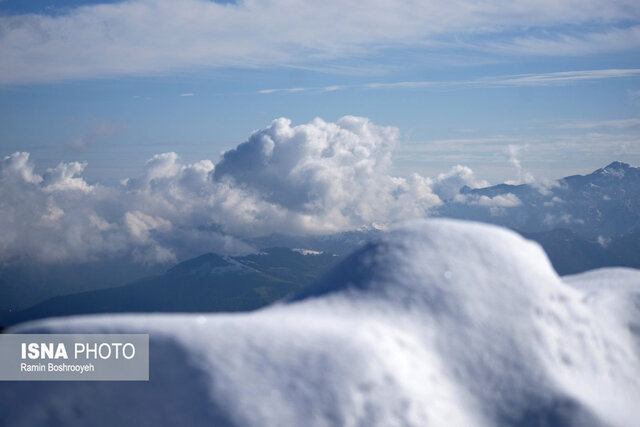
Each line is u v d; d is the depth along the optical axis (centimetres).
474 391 2733
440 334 2969
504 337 3016
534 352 2970
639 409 2878
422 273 3369
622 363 3189
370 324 2883
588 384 2922
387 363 2598
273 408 2320
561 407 2686
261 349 2592
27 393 2302
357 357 2570
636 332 3516
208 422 2253
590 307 3538
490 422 2608
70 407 2264
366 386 2461
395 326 2950
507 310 3170
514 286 3334
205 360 2473
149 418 2258
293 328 2769
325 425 2288
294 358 2561
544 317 3198
